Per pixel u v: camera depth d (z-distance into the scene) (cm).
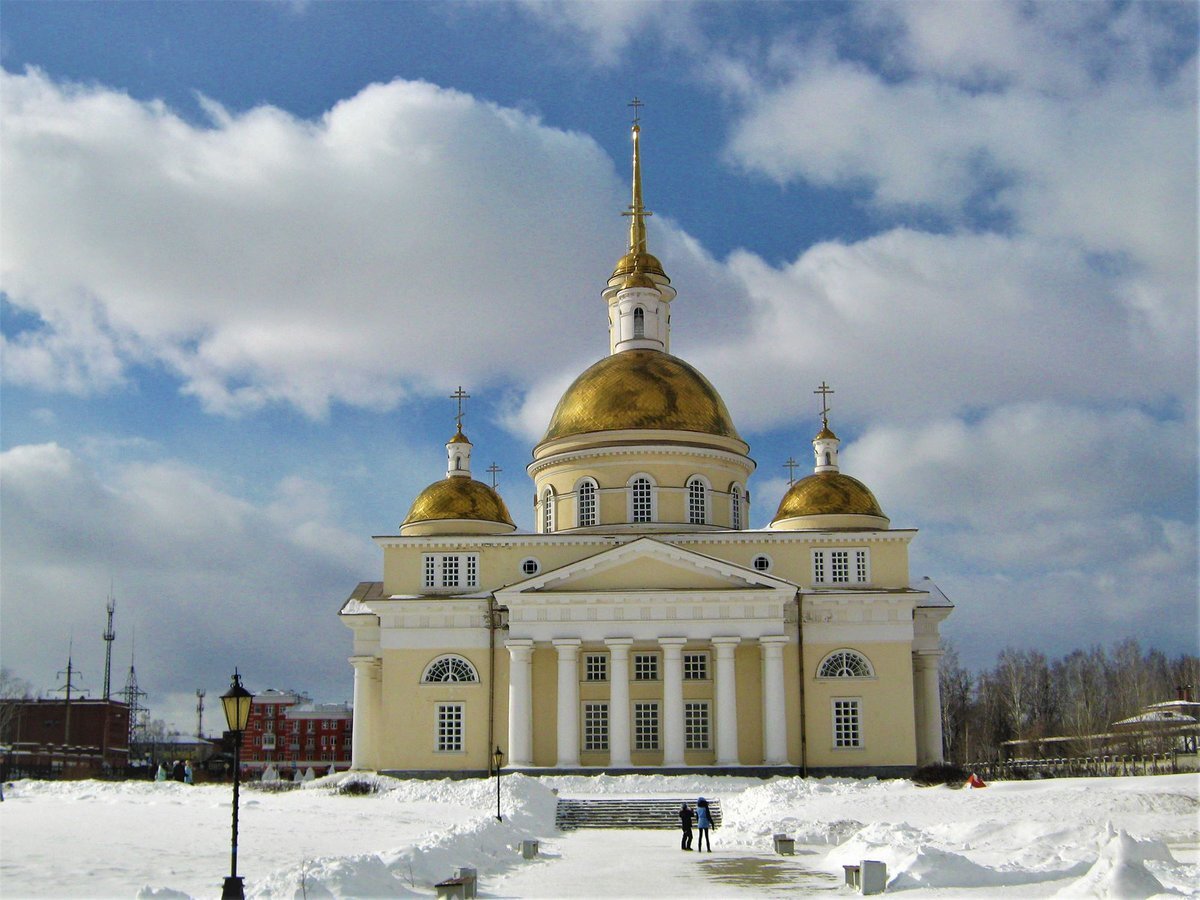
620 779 6338
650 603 6806
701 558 6825
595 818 5578
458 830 4131
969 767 7638
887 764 6844
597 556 6838
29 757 12219
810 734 6881
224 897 2588
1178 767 7581
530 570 7244
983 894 2995
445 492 7569
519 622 6819
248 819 4859
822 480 7562
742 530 7331
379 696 7594
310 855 3647
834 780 6300
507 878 3522
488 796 5838
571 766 6669
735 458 7719
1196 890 2755
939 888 3095
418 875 3216
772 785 5747
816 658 6969
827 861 3900
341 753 16288
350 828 4641
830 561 7212
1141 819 4569
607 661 6962
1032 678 12438
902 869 3222
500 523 7556
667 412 7594
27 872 3116
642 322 8181
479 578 7250
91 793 6203
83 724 14275
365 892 2848
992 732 12144
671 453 7494
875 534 7206
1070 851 3581
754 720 6888
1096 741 9156
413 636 7062
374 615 7588
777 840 4272
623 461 7500
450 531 7412
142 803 5709
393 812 5369
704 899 3036
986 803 4941
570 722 6725
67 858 3422
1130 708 10812
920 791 5453
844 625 7006
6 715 13100
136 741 18900
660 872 3684
